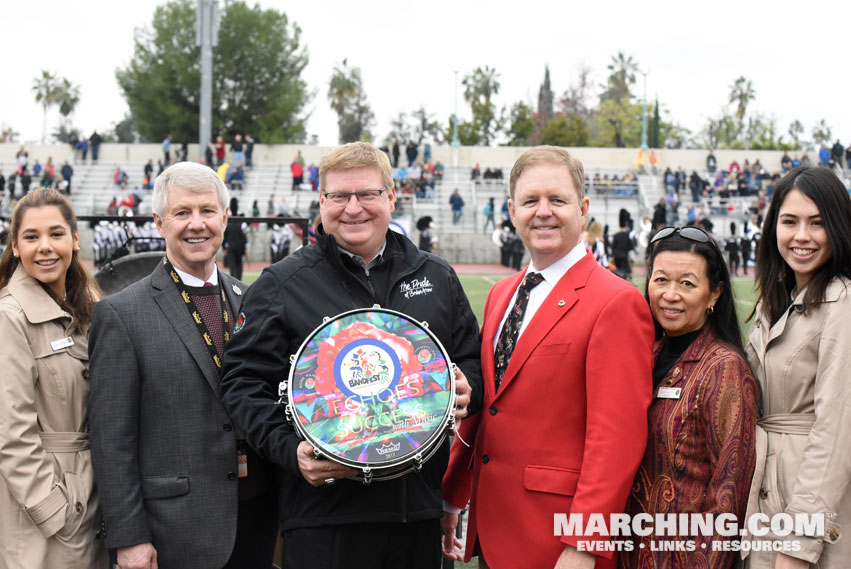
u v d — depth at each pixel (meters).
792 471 2.55
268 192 35.75
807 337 2.61
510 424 2.76
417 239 31.56
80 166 38.75
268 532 3.18
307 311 2.74
